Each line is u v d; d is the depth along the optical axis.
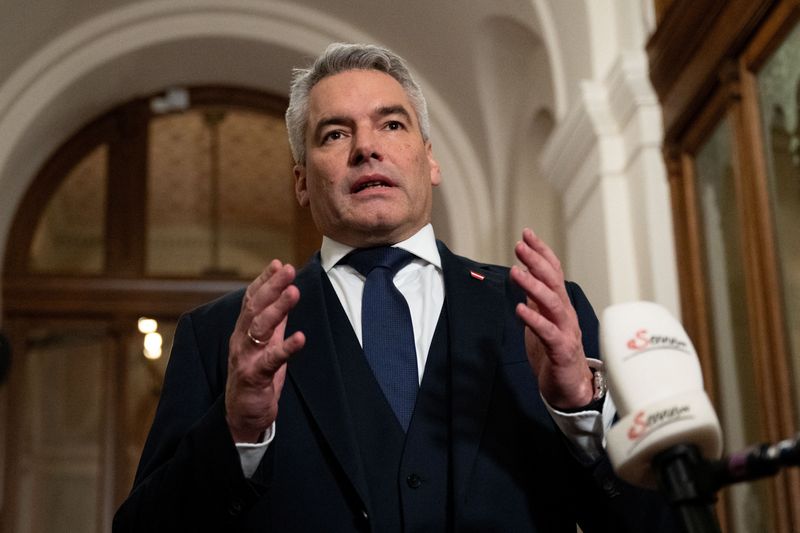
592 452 2.07
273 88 9.98
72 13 8.80
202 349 2.39
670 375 1.57
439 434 2.18
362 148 2.48
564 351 1.94
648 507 2.09
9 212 9.39
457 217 9.24
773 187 4.96
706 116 5.58
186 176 9.81
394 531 2.10
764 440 4.92
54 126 9.39
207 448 2.00
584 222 6.77
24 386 9.13
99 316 9.39
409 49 9.10
